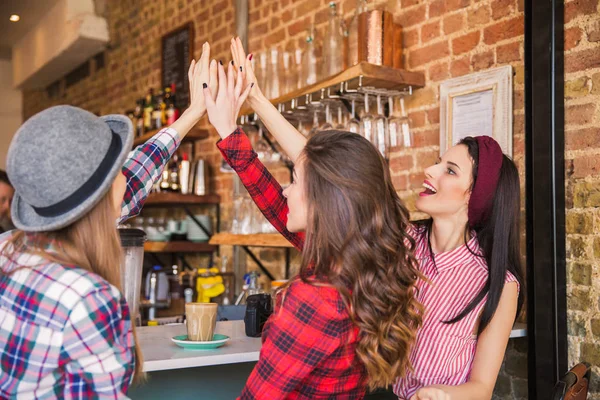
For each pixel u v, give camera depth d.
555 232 1.93
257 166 1.69
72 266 1.00
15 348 0.96
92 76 5.86
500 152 1.67
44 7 5.73
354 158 1.21
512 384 2.17
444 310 1.63
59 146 0.99
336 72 2.74
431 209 1.70
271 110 1.78
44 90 7.16
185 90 4.26
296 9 3.30
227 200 3.85
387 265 1.21
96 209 1.04
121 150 1.07
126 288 1.98
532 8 1.98
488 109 2.26
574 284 1.95
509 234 1.63
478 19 2.35
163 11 4.62
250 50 3.66
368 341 1.17
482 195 1.62
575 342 1.94
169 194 3.76
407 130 2.51
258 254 3.56
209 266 3.93
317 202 1.20
